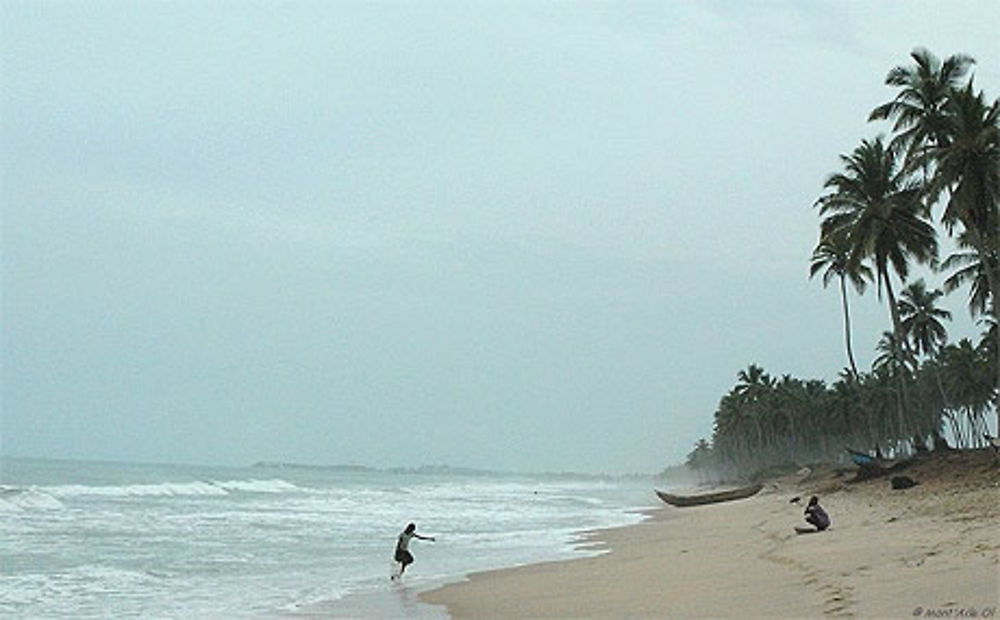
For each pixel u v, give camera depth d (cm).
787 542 2261
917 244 4488
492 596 1817
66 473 9650
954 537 1741
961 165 3662
